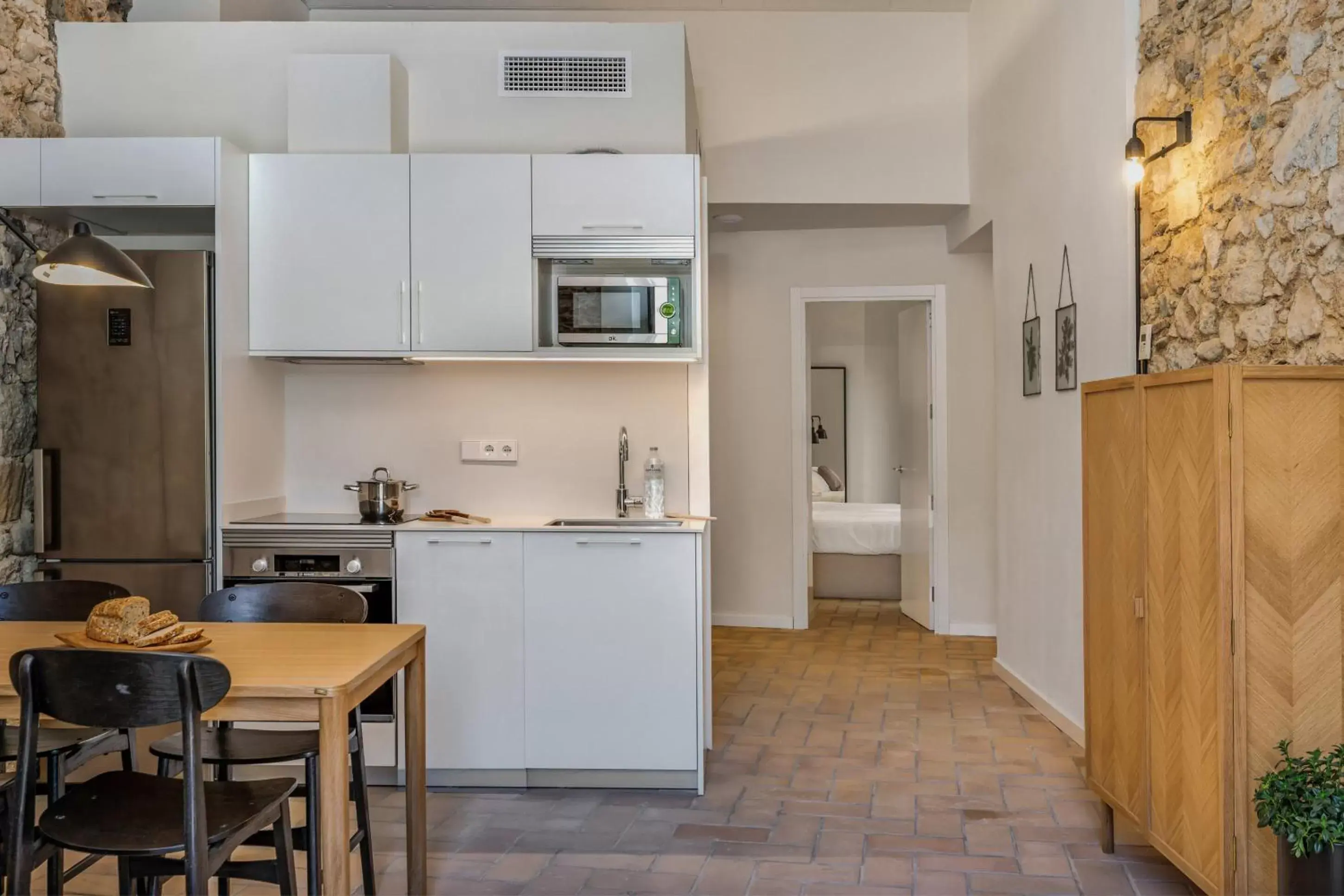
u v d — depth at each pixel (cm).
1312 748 225
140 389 363
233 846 207
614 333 384
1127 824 325
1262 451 225
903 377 714
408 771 273
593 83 411
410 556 366
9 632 268
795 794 355
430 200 385
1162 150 338
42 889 283
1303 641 225
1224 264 303
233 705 218
